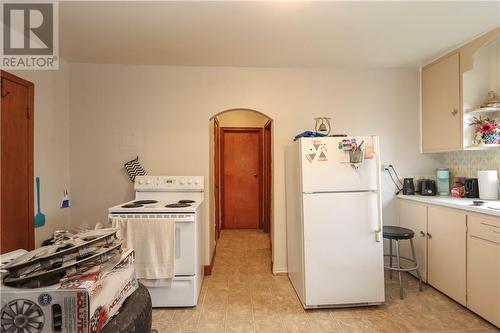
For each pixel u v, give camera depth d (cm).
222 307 237
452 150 274
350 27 222
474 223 217
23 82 227
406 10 198
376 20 212
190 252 232
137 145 301
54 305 85
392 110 319
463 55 257
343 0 185
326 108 314
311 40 245
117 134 299
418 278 275
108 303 99
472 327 206
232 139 507
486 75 259
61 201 281
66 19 206
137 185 287
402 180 319
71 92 295
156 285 228
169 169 303
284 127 311
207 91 305
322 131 296
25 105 229
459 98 263
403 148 320
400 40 247
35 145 243
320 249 228
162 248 222
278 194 310
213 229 355
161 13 199
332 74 314
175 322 214
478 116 261
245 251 385
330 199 228
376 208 230
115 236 123
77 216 297
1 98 204
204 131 305
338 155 229
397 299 248
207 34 232
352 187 229
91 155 298
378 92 318
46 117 258
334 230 228
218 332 202
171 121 303
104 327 95
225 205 509
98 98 297
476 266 215
